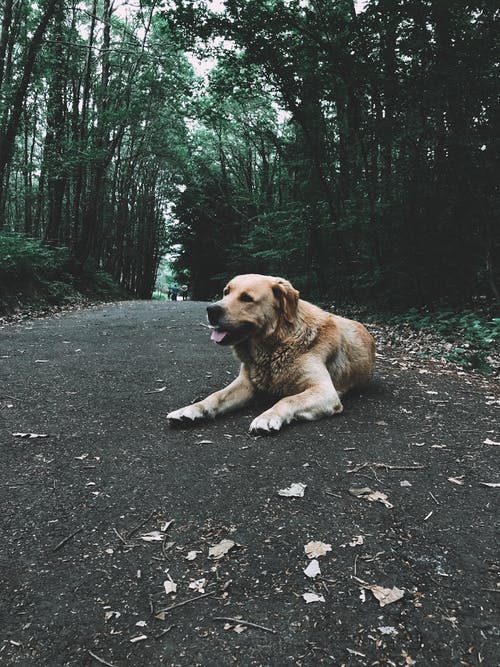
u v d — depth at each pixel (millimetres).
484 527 2053
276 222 15289
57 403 3941
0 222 16578
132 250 35812
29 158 24484
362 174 11625
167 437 3156
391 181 10211
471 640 1421
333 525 2049
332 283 14289
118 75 22609
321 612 1536
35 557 1853
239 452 2867
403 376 5148
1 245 12805
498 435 3256
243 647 1401
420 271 10000
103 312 13219
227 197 30375
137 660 1361
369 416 3600
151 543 1942
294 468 2625
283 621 1501
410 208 9805
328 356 3799
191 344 7145
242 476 2535
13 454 2865
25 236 15438
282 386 3643
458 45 8375
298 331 3660
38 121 19859
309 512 2156
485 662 1342
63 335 8016
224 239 30984
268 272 18969
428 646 1398
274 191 23547
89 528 2057
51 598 1625
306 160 13508
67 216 23484
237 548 1891
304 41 10617
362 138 10609
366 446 2971
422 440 3107
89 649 1403
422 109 8820
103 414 3668
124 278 34812
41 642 1431
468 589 1647
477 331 7281
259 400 3887
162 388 4457
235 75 11977
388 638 1429
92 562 1822
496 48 8062
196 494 2348
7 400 3988
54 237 19500
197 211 31625
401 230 10156
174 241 33375
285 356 3590
